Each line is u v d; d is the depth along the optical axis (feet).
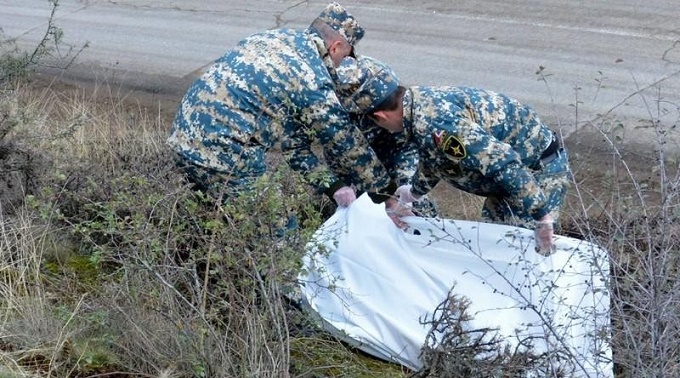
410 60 27.53
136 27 32.37
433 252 13.30
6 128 15.69
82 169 15.75
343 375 12.35
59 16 34.06
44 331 12.57
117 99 25.57
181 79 27.50
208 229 12.49
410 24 30.30
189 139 13.62
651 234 12.28
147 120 22.63
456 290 13.07
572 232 14.83
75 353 12.30
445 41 28.76
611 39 27.63
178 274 12.60
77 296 13.56
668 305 11.23
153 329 12.28
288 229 12.50
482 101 12.94
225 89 13.44
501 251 13.10
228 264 11.74
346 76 13.20
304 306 13.01
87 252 14.87
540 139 13.44
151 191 13.15
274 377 11.32
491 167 12.30
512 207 13.15
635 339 11.53
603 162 20.03
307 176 13.23
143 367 12.16
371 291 13.17
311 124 13.55
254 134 13.52
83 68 28.25
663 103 23.29
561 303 12.29
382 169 13.97
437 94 12.66
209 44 30.40
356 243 13.28
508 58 27.12
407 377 12.50
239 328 12.10
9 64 18.06
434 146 12.50
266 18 32.37
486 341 12.67
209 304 12.87
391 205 14.24
